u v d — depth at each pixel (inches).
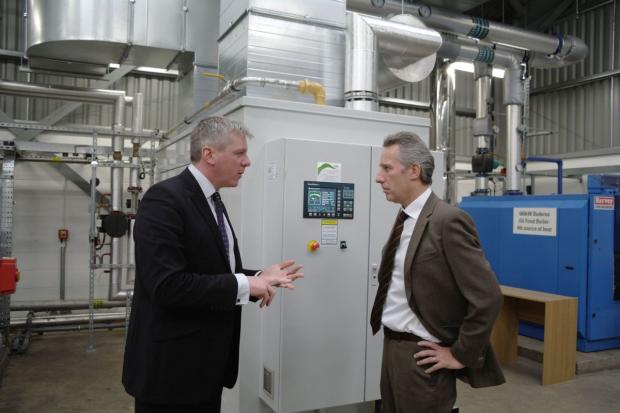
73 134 206.4
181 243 55.6
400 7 181.9
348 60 115.3
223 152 59.6
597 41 267.4
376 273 91.2
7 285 117.9
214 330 58.1
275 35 110.5
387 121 102.4
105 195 205.8
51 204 205.5
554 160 217.6
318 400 85.8
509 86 215.2
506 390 138.3
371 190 90.9
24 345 164.6
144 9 151.1
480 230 198.7
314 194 85.4
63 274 205.2
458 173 239.8
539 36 209.2
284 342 82.9
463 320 57.2
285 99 111.0
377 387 91.5
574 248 163.0
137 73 218.5
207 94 161.0
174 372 55.4
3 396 128.3
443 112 231.8
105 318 191.0
